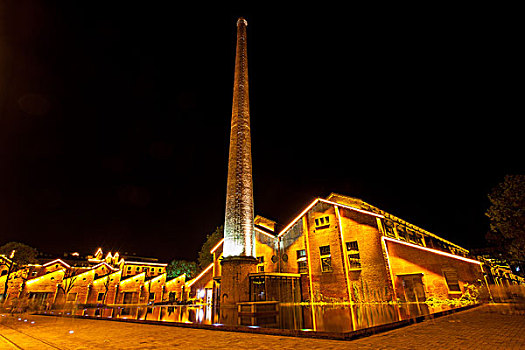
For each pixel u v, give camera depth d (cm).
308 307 2272
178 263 6975
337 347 665
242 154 2650
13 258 3938
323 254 2791
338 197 2952
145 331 1054
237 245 2388
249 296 2261
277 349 677
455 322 1019
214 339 845
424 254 2348
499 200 2088
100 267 4406
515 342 661
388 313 1650
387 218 2767
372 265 2519
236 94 2908
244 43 3212
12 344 859
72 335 1002
